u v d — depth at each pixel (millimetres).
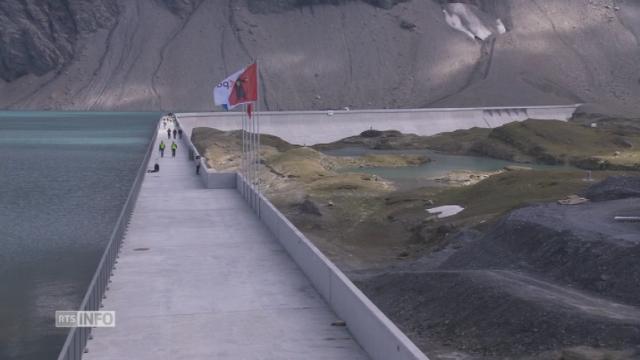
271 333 18328
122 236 29703
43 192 73688
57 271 41219
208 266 25469
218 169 81250
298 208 58156
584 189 50562
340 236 49688
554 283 29984
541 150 114062
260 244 29219
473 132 140875
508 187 56969
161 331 18516
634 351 20359
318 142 141125
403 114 155375
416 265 38094
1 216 59125
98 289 20250
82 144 134750
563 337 21938
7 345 29000
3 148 125875
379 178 76812
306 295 21750
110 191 74625
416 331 25141
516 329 23047
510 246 35000
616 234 32750
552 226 34719
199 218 35438
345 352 16953
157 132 98625
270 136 120938
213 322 19234
